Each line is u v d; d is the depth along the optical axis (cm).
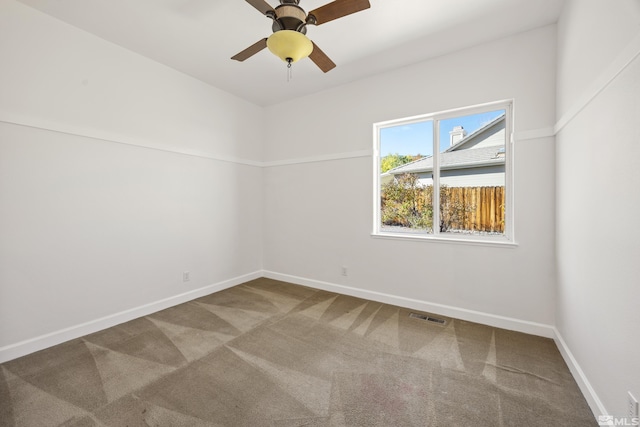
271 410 157
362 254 341
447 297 286
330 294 354
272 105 422
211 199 360
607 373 140
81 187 245
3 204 206
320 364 202
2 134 205
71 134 239
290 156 404
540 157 239
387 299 321
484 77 263
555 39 232
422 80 296
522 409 157
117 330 255
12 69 208
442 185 300
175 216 320
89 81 249
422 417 152
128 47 272
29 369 194
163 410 157
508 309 256
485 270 266
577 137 181
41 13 221
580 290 176
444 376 188
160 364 201
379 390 174
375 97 326
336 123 358
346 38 254
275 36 174
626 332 123
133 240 282
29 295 217
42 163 223
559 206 220
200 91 344
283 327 261
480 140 280
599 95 150
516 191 249
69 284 238
